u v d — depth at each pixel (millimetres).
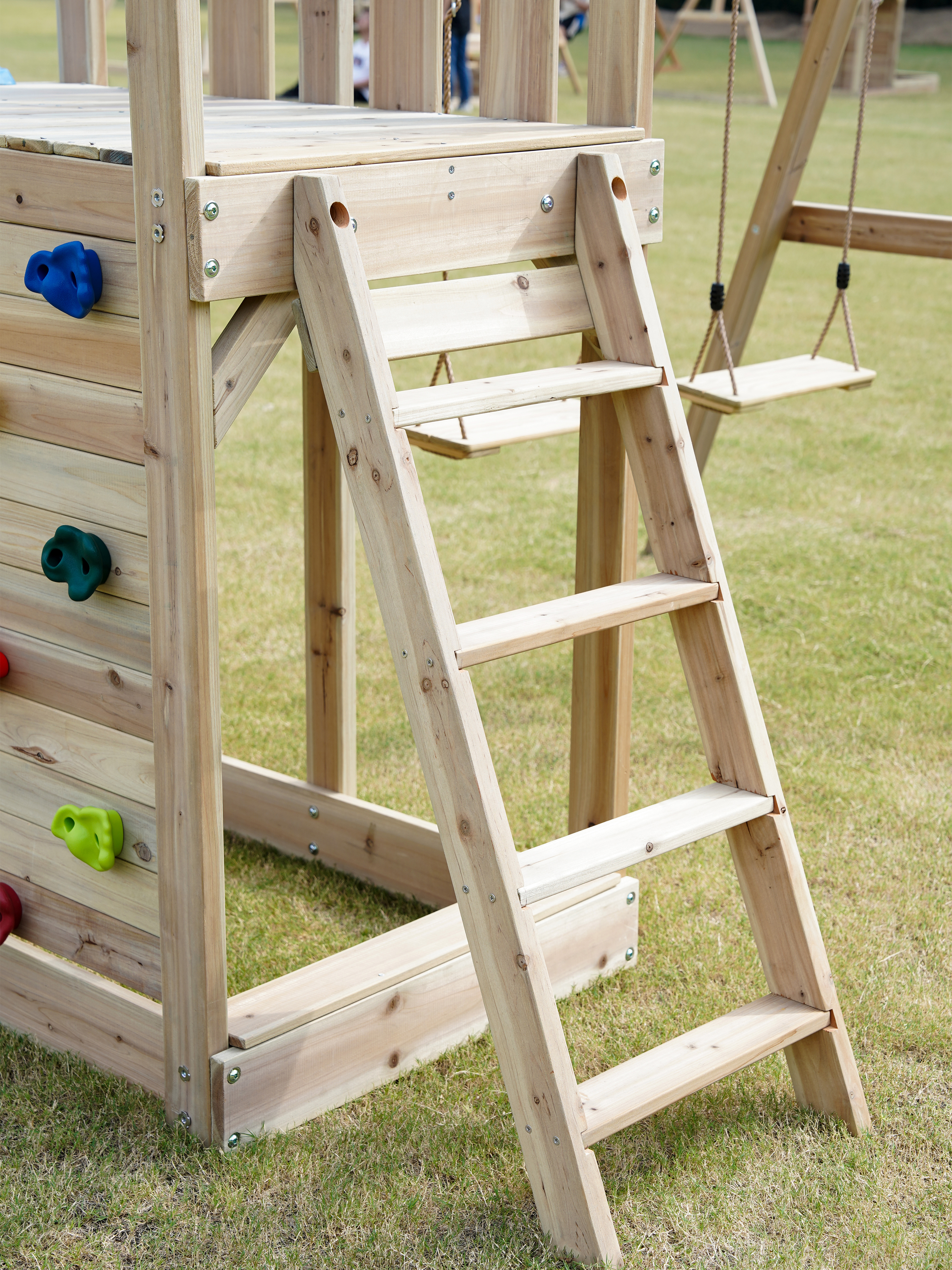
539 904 2951
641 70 2775
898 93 21062
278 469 6992
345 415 2301
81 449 2436
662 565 2674
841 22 4789
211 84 3762
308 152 2309
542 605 2463
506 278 2559
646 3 2736
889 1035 2893
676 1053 2469
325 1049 2646
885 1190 2463
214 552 2314
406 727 4379
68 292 2293
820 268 11875
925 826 3779
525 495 6660
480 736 2256
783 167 5027
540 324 2590
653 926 3314
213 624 2342
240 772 3721
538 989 2252
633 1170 2504
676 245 12047
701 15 21969
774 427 7750
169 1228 2328
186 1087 2547
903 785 4004
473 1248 2307
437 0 3197
